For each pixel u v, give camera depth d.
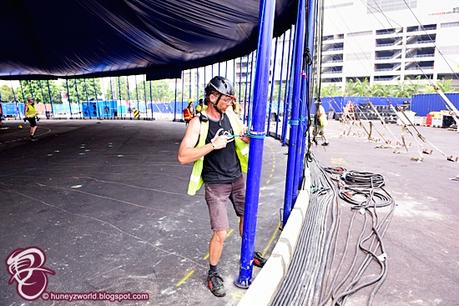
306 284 2.81
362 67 84.44
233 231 3.94
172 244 3.58
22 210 4.68
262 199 5.32
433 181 6.66
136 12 9.02
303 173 5.30
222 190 2.66
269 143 12.97
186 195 5.51
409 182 6.57
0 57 15.15
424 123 23.27
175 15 8.95
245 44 12.30
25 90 50.28
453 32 72.69
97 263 3.15
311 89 5.06
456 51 72.81
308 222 4.18
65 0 8.62
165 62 16.95
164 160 8.99
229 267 3.08
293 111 3.80
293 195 4.48
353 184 6.24
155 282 2.83
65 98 56.97
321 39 5.42
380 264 3.18
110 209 4.75
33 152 10.49
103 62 16.53
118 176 6.98
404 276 2.98
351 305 2.56
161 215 4.50
